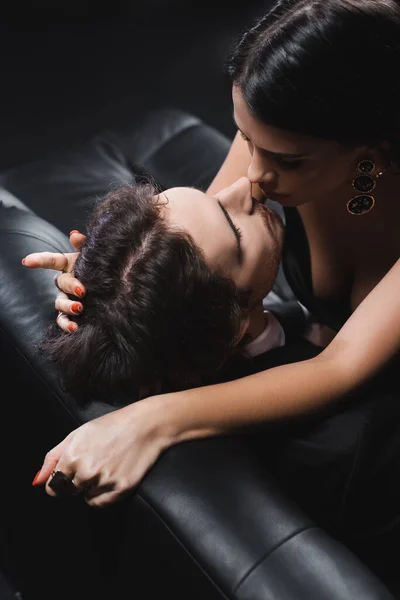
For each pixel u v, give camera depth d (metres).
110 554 0.99
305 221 1.14
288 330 1.17
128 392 0.93
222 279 0.88
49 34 3.03
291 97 0.83
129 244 0.87
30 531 1.26
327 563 0.82
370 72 0.83
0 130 2.58
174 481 0.88
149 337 0.85
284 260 1.21
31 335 1.07
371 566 1.07
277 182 0.93
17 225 1.26
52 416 1.02
